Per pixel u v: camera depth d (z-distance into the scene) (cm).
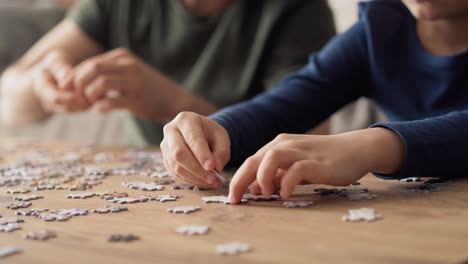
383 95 87
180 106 112
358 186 60
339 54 90
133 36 138
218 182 60
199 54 134
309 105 86
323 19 128
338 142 57
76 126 206
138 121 137
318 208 52
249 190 59
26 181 69
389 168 58
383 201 53
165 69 137
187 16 131
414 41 82
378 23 86
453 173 61
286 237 44
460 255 39
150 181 67
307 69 91
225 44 129
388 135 58
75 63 136
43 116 136
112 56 106
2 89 141
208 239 44
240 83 128
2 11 207
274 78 124
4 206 57
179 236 45
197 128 62
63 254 42
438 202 53
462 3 67
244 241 44
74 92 105
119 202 57
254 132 75
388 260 39
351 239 43
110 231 47
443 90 79
